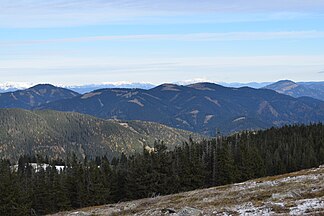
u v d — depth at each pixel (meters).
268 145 137.62
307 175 56.84
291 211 30.95
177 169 89.62
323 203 32.09
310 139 138.50
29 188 82.94
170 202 51.94
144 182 84.56
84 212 53.59
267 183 55.06
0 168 82.38
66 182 84.88
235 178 90.44
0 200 71.38
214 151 96.44
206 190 61.09
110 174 89.12
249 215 32.28
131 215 43.59
